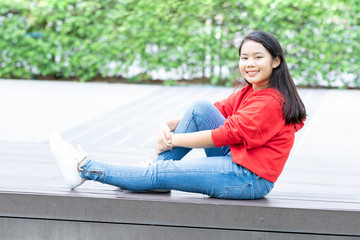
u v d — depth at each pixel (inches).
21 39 325.1
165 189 107.1
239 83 114.3
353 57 301.3
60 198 105.3
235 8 306.8
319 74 308.7
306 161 149.6
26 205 106.1
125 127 197.0
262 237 102.4
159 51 318.3
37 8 319.6
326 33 298.4
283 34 300.8
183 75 320.5
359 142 179.3
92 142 170.9
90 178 106.7
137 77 326.6
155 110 233.9
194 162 103.2
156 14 310.8
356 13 296.7
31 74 335.9
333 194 113.3
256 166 100.8
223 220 102.3
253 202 103.4
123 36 317.7
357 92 296.2
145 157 150.0
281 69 101.0
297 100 101.0
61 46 326.0
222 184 102.0
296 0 297.1
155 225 104.3
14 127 192.9
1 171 127.0
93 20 320.2
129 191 109.7
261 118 97.3
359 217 100.0
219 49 309.7
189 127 106.7
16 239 107.7
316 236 101.5
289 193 112.9
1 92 278.4
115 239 105.8
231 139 99.3
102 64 324.5
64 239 106.7
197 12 309.3
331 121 215.3
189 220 103.0
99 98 265.3
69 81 331.6
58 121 206.4
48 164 135.5
